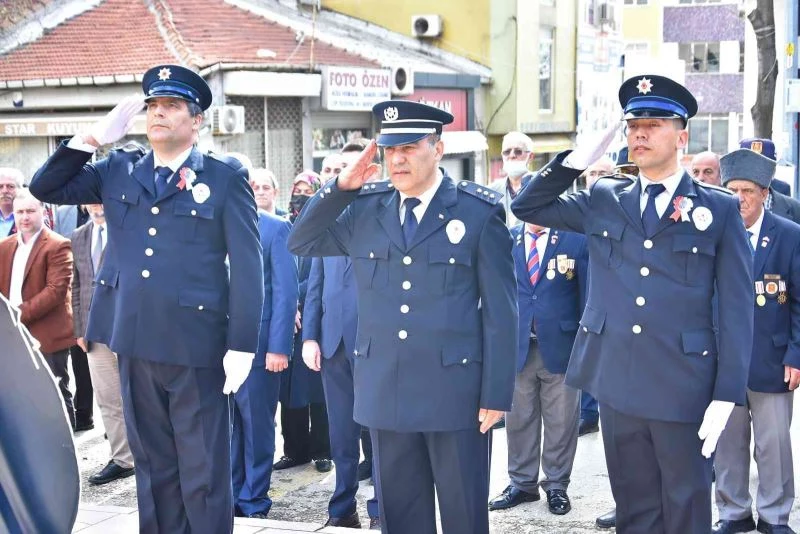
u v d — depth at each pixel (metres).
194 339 4.45
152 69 4.49
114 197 4.52
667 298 4.16
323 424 7.30
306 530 5.21
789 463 5.62
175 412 4.55
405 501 4.33
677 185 4.22
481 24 22.31
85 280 7.10
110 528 5.25
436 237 4.19
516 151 7.57
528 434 6.25
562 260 6.23
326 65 16.25
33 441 2.28
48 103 15.44
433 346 4.16
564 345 6.13
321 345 6.13
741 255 4.16
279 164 15.95
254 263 4.52
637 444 4.29
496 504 6.24
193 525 4.61
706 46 39.22
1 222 9.04
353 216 4.36
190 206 4.46
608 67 28.05
